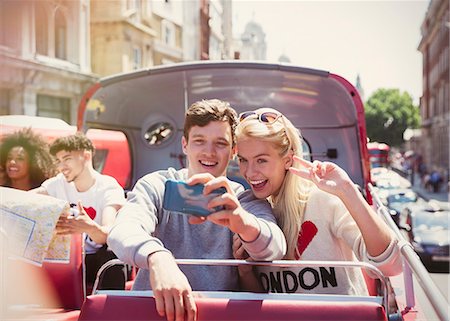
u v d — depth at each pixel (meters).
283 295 1.96
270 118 2.36
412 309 2.95
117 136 5.35
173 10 15.74
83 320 1.90
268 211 2.26
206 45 15.23
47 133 3.68
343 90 4.78
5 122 3.59
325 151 5.29
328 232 2.36
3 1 13.74
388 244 2.14
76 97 16.72
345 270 2.36
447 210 10.92
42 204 2.56
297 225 2.37
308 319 1.84
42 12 15.26
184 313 1.71
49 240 2.53
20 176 3.33
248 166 2.35
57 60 15.80
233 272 2.38
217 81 5.27
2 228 2.50
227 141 2.28
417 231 10.13
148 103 5.66
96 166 5.13
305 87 5.07
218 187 1.81
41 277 2.68
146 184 2.29
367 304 1.86
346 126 5.20
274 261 1.97
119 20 16.16
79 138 3.32
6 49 14.04
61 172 3.29
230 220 1.82
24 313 2.58
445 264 9.72
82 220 2.65
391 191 12.47
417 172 35.19
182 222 2.31
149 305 1.89
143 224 2.03
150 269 1.76
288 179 2.39
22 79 14.60
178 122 5.71
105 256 3.32
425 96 45.97
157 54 17.00
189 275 2.31
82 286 2.76
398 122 43.38
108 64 16.38
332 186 2.16
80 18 16.27
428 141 45.44
